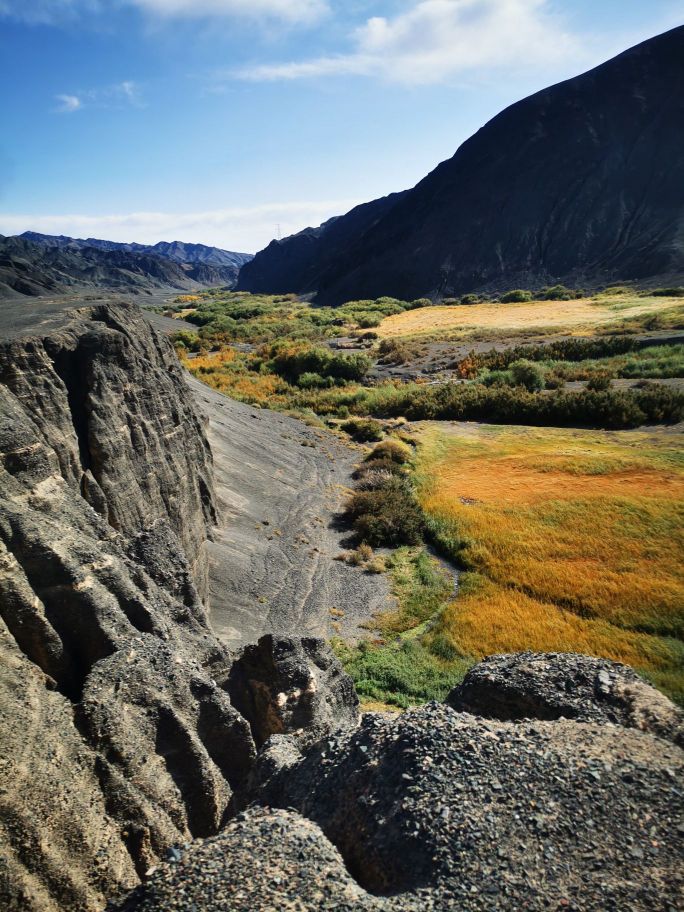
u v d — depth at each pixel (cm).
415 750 873
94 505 1695
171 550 1722
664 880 694
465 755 859
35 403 1558
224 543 3034
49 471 1355
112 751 988
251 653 1620
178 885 705
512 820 764
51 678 1078
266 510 3669
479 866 712
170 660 1191
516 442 5231
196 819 1091
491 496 4134
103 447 1781
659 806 783
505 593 2986
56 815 846
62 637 1145
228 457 4012
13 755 857
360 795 848
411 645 2600
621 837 745
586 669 1133
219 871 718
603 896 677
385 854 754
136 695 1090
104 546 1377
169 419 2330
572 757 855
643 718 984
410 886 708
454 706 1172
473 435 5519
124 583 1287
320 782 911
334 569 3247
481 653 2522
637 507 3728
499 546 3425
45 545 1155
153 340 2636
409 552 3516
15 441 1285
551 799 791
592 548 3328
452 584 3150
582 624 2667
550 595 2923
